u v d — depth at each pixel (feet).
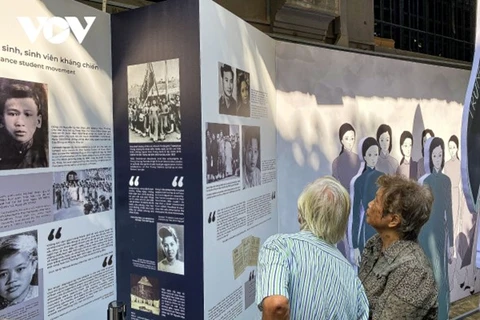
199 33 7.23
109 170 8.15
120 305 6.20
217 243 7.86
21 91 6.37
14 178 6.28
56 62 6.98
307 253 5.28
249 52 9.48
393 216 6.13
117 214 8.30
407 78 13.82
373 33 18.38
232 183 8.55
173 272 7.66
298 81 11.75
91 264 7.73
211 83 7.62
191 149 7.39
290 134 11.64
